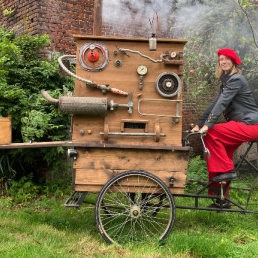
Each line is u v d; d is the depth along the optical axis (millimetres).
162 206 3934
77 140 3816
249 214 4812
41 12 6703
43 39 6195
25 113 5680
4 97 5574
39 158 6250
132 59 3811
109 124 3814
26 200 5539
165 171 3840
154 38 3730
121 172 3811
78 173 3805
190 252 3701
